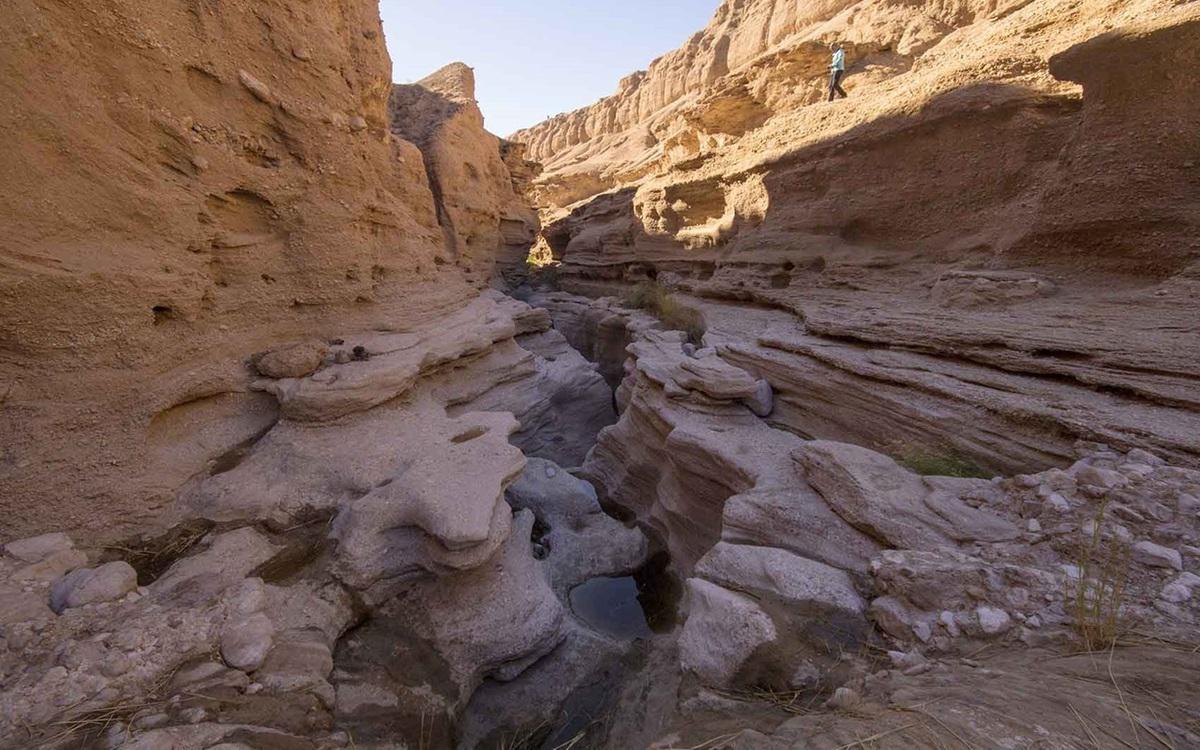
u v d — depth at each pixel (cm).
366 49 1016
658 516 905
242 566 495
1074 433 514
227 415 690
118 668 339
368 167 990
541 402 1270
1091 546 353
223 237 700
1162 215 786
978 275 959
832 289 1364
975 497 457
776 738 244
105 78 541
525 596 584
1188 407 507
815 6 3909
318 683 403
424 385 945
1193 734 194
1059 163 930
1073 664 257
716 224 2023
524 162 3041
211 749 294
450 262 1571
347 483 615
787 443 775
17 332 452
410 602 537
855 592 402
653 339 1355
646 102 6047
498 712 518
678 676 394
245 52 721
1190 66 746
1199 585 301
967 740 203
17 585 403
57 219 483
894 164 1277
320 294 866
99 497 504
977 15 2248
